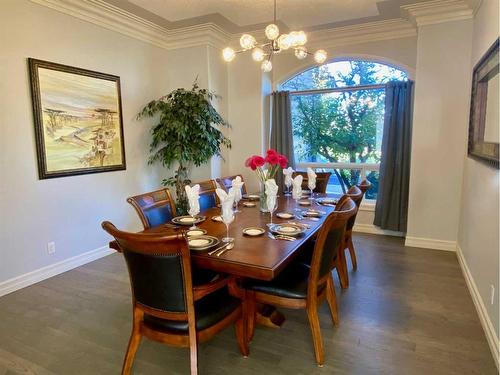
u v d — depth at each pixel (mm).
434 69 3715
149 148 4453
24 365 1991
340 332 2293
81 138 3523
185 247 1514
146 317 1785
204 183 3270
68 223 3457
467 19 3514
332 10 3775
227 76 5004
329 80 4816
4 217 2910
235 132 5078
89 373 1922
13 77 2922
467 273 3047
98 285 3090
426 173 3891
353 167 4828
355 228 4777
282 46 2818
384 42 4340
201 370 1936
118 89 3932
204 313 1738
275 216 2664
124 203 4105
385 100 4316
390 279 3119
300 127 5102
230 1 3543
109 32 3809
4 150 2883
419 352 2070
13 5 2898
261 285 2055
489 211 2322
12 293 2930
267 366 1970
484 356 2023
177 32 4461
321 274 1995
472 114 3125
